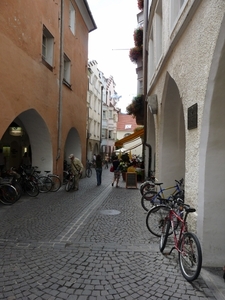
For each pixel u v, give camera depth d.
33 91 8.85
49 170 10.75
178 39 5.51
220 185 3.80
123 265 3.79
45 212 6.98
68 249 4.38
